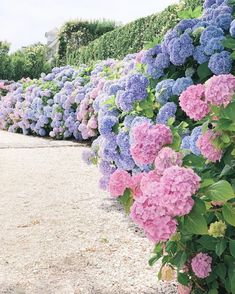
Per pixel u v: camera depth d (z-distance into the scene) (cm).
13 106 1214
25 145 893
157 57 380
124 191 223
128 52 1450
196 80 371
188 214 178
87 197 514
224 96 214
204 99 230
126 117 395
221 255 224
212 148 222
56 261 344
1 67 1853
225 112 207
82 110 738
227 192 182
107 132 413
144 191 186
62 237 392
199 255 220
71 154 788
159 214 175
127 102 378
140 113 392
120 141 396
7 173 652
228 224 214
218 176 224
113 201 493
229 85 214
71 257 350
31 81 1230
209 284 230
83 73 976
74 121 928
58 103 970
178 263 223
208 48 344
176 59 361
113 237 387
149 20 1341
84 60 1805
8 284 309
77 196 519
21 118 1161
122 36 1500
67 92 945
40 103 1039
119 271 324
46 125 1053
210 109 226
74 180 596
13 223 432
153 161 214
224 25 363
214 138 218
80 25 2245
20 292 298
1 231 411
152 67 387
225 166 221
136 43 1415
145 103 376
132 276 316
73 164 700
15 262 344
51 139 1016
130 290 297
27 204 494
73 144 898
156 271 321
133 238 382
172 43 363
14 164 715
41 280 315
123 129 398
